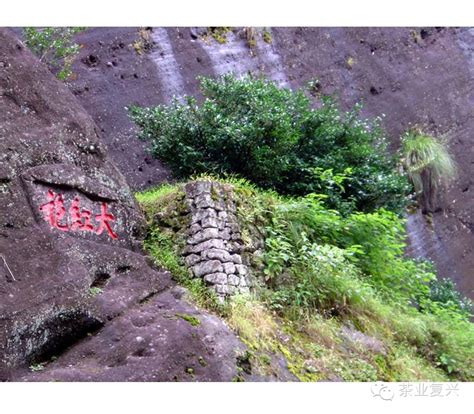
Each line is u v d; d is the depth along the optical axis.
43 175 5.16
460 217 12.23
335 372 5.52
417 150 11.51
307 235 6.82
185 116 7.60
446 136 12.73
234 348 5.07
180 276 5.82
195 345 4.83
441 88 13.20
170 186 7.38
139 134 8.00
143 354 4.65
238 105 7.78
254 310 5.63
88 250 5.20
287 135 7.49
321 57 12.04
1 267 4.62
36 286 4.70
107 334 4.84
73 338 4.84
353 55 12.47
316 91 11.68
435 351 6.89
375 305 6.68
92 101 9.20
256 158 7.34
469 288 11.73
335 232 7.09
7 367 4.39
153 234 6.11
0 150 4.98
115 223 5.71
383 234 7.39
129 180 9.02
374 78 12.52
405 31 13.30
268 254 6.30
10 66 5.34
